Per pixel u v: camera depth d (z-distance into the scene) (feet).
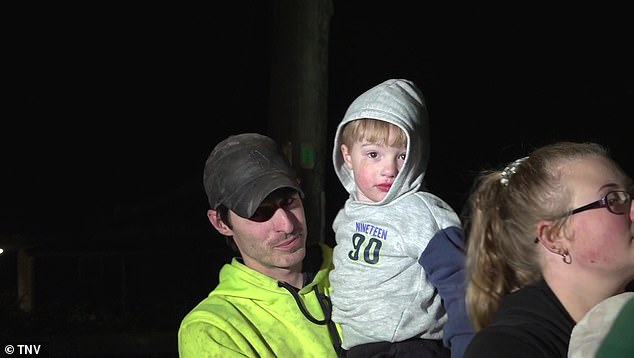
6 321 33.94
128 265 40.73
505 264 7.24
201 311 9.68
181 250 41.04
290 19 22.97
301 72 22.97
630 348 5.62
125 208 43.37
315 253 10.43
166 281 40.91
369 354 9.41
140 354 32.83
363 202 9.91
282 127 23.06
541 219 6.85
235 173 9.70
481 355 6.40
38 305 38.29
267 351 9.53
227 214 9.91
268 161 9.77
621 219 6.70
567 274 6.81
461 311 8.68
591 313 5.95
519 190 7.03
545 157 7.06
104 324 34.76
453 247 9.02
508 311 6.78
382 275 9.41
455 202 52.95
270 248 9.72
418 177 9.77
